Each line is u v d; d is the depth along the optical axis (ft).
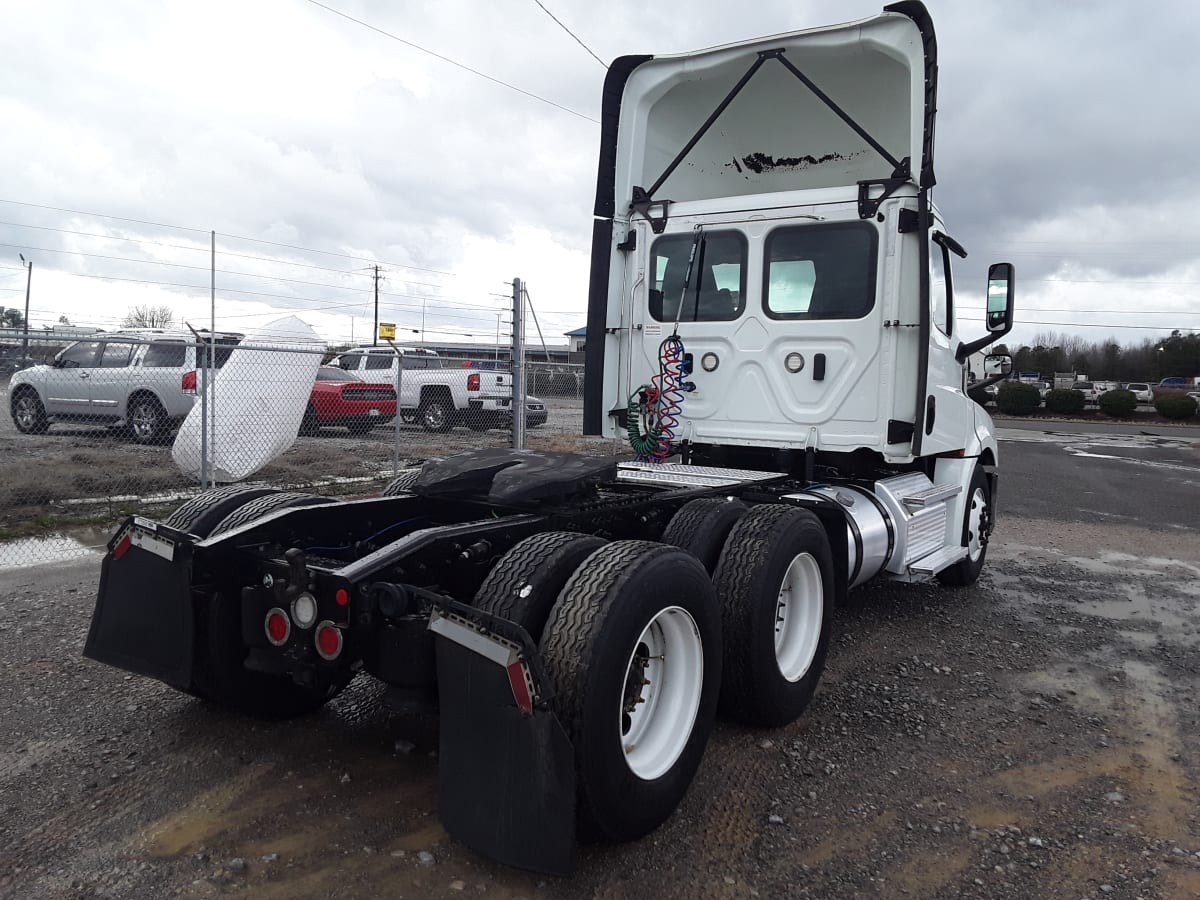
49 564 21.13
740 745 12.27
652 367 19.22
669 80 18.69
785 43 17.17
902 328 16.78
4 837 9.25
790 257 17.62
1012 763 11.94
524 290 36.27
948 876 9.16
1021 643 17.48
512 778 8.12
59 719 12.23
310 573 9.41
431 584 10.26
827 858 9.43
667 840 9.69
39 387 38.19
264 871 8.76
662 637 10.24
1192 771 11.84
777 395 17.81
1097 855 9.65
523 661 8.11
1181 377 254.06
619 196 19.29
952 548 20.25
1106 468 59.36
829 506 14.85
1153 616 19.88
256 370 30.09
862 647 16.99
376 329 114.83
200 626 10.91
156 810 9.89
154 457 33.45
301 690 12.23
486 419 51.08
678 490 14.14
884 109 18.03
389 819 9.84
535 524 11.54
